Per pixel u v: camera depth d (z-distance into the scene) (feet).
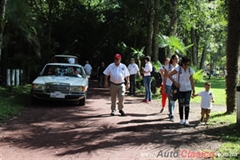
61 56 60.08
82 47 107.96
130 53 75.61
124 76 30.83
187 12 66.54
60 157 17.54
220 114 30.71
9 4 47.52
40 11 84.64
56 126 25.45
